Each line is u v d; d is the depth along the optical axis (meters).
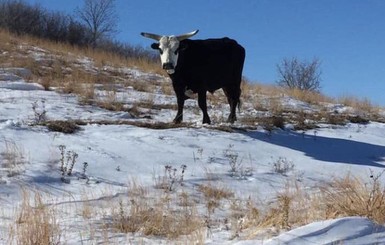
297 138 12.86
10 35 27.84
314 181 9.78
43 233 5.41
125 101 15.74
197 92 13.02
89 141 10.63
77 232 6.00
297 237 5.26
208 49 12.98
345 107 19.47
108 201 7.50
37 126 11.16
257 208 7.43
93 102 14.82
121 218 6.47
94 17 40.22
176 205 7.61
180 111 12.95
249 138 12.16
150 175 9.16
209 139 11.62
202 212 7.27
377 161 11.93
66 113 13.22
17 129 10.79
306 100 20.25
